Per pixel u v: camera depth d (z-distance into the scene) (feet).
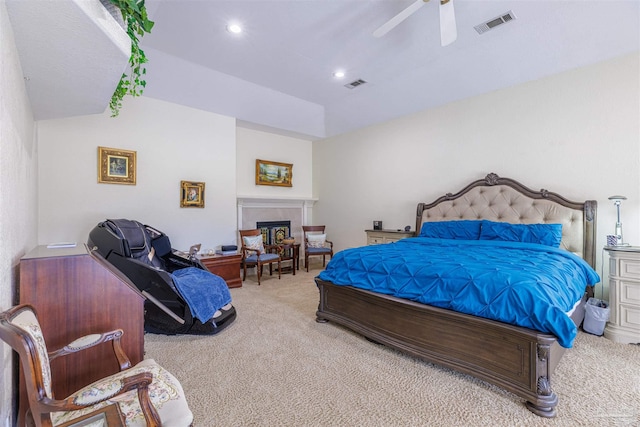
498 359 5.85
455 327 6.50
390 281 7.88
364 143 17.83
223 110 14.92
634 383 6.15
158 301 8.44
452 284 6.72
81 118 11.33
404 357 7.41
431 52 11.23
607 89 9.95
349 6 8.61
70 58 4.86
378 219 17.13
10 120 4.09
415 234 14.69
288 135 19.21
